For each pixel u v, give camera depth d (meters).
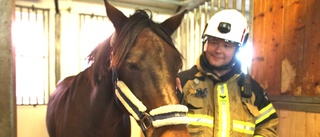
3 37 0.61
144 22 0.87
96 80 1.05
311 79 1.47
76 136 1.17
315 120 1.45
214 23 1.03
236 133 0.97
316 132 1.44
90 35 3.00
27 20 2.70
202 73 1.04
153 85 0.77
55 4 2.74
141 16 0.90
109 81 0.99
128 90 0.82
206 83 1.03
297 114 1.56
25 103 2.72
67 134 1.22
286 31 1.62
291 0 1.59
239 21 1.03
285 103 1.64
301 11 1.53
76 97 1.21
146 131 0.79
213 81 1.04
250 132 0.99
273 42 1.72
